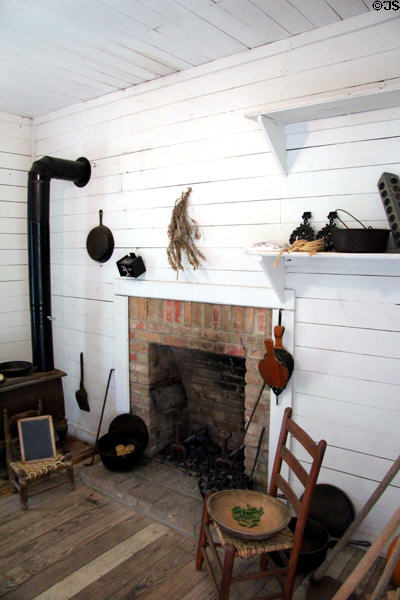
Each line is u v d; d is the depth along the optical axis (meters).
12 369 3.05
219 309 2.55
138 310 2.98
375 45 1.91
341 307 2.13
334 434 2.22
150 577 2.03
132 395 3.10
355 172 2.03
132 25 2.04
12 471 2.71
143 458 3.03
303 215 2.16
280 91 2.20
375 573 2.03
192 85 2.54
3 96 3.05
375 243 1.81
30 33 2.13
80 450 3.22
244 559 2.17
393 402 2.04
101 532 2.35
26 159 3.60
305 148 2.15
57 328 3.62
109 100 2.99
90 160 3.17
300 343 2.27
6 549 2.22
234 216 2.44
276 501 1.93
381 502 2.11
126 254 3.01
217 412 3.12
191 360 3.08
